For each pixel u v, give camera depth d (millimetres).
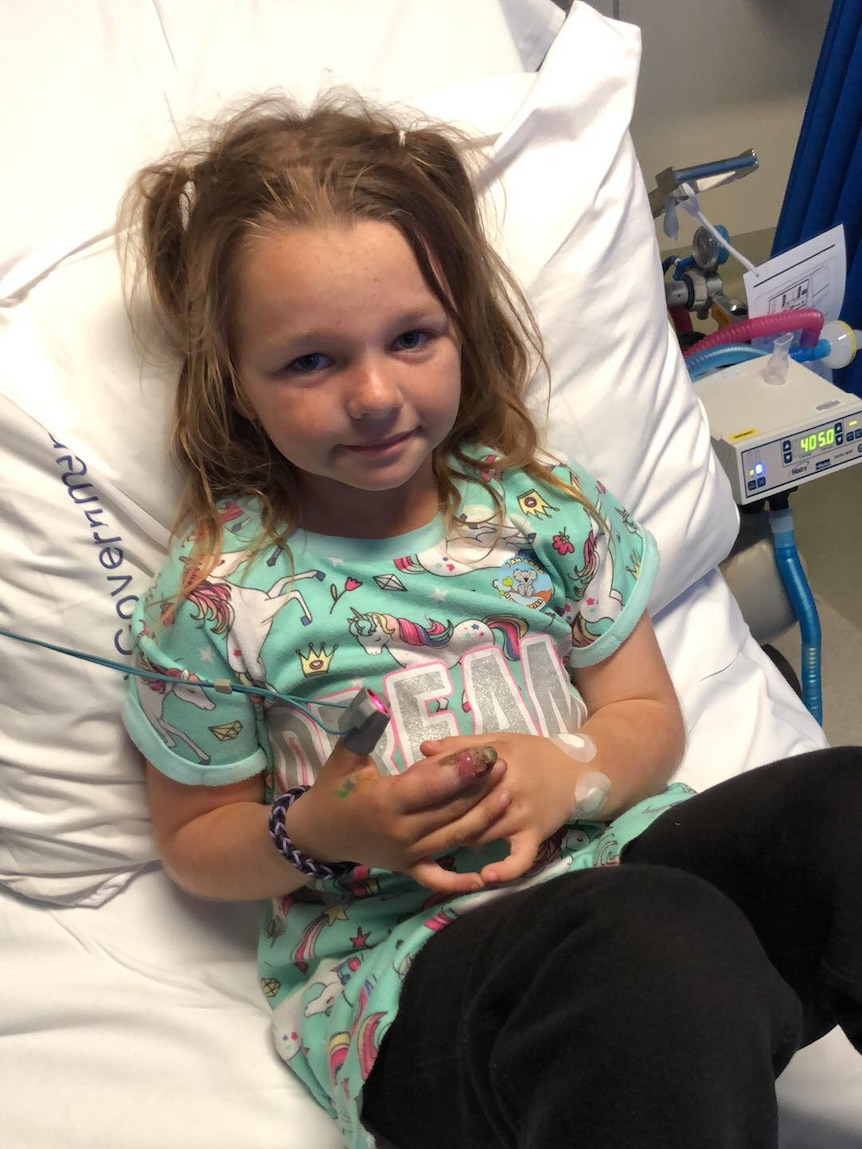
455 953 632
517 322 837
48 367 757
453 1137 605
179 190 733
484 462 813
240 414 747
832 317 1336
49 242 769
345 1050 673
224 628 733
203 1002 823
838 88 1462
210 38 896
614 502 868
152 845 856
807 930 587
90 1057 787
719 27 1677
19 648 759
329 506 764
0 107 821
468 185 750
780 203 1930
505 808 662
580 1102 477
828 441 1121
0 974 825
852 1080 739
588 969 511
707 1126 459
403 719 747
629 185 920
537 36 1078
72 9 869
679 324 1454
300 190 641
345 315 625
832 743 1373
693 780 919
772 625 1299
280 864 723
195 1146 740
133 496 776
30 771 802
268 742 783
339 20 936
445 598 763
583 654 832
